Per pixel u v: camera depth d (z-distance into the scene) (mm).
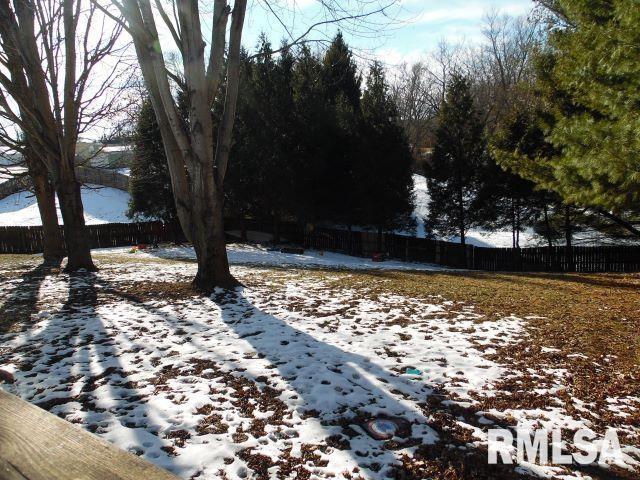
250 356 5430
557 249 18422
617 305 8516
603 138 7707
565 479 3182
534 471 3266
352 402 4277
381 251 22766
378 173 21750
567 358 5539
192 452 3361
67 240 12172
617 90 7695
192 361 5246
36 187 14719
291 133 22781
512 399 4422
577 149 8422
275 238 24516
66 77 10758
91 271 12172
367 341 6078
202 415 3957
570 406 4273
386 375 4953
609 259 17984
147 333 6285
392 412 4105
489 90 44594
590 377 4969
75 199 11992
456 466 3293
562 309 8125
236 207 24797
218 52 8430
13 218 31297
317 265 16984
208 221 9086
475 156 20938
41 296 8711
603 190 8438
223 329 6504
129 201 25641
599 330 6734
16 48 10547
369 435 3707
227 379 4734
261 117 22625
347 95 29984
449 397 4457
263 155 22406
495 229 21953
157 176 24531
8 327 6602
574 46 9203
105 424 3762
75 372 4902
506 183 19562
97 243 23516
